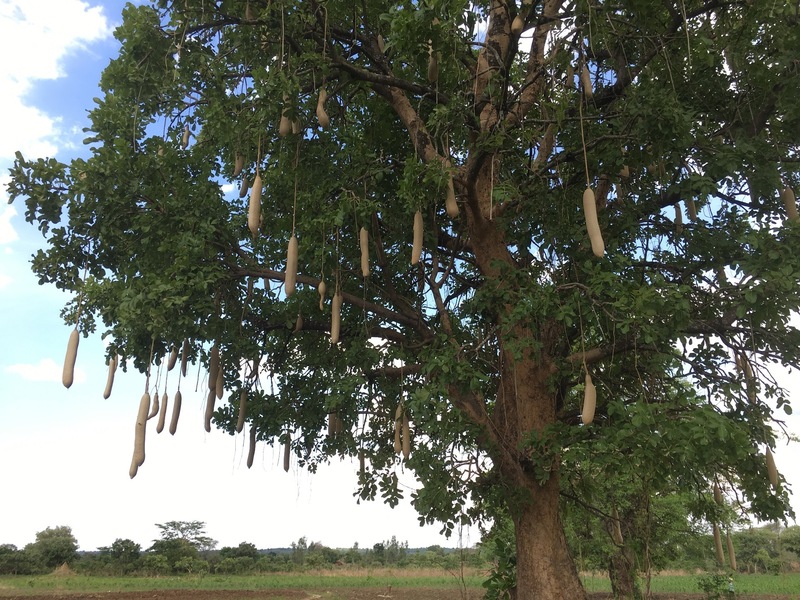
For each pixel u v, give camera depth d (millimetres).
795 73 7055
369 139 9414
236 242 8617
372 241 8695
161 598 23641
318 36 7281
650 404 5855
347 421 9531
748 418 6793
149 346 7539
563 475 7559
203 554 53094
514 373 7863
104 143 8055
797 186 7922
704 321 7422
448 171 6148
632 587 14102
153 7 7688
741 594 23422
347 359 8531
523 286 7242
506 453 7934
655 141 6637
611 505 11945
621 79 7949
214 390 7500
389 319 9078
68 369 6094
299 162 7871
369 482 9273
